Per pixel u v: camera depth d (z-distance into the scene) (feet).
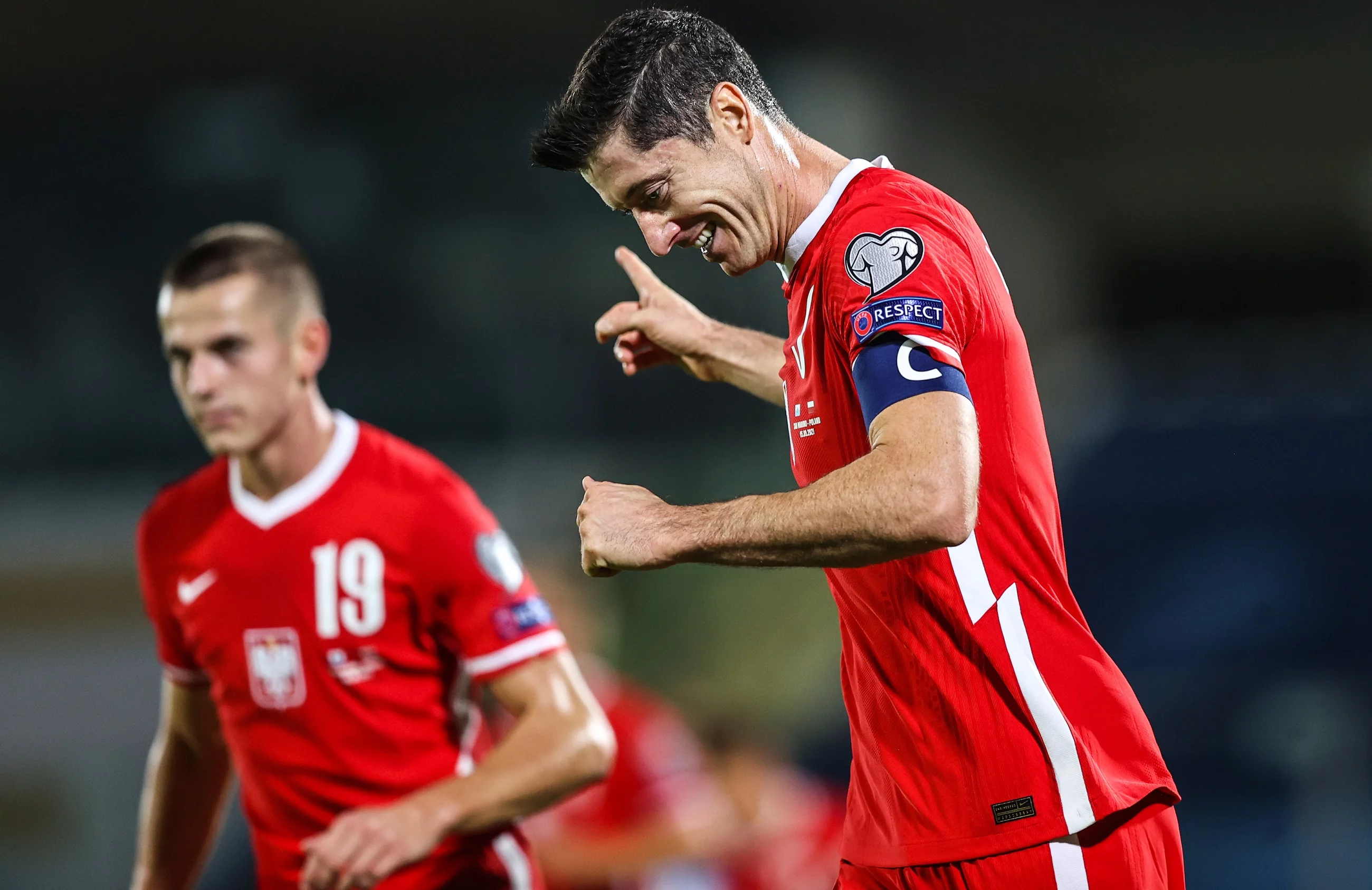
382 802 37.22
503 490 123.95
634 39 25.39
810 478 26.68
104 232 139.64
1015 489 24.95
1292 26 148.56
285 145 142.00
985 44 149.79
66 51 142.72
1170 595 81.51
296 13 142.72
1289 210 177.99
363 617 36.45
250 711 37.27
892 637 25.70
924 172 145.18
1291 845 72.28
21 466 132.67
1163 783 25.48
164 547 37.81
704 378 36.19
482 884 37.01
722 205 25.52
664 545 23.41
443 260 137.49
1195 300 190.29
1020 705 25.03
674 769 54.65
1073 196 173.88
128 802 96.53
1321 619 77.97
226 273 36.27
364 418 134.92
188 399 36.73
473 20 142.82
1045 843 25.08
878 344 22.89
